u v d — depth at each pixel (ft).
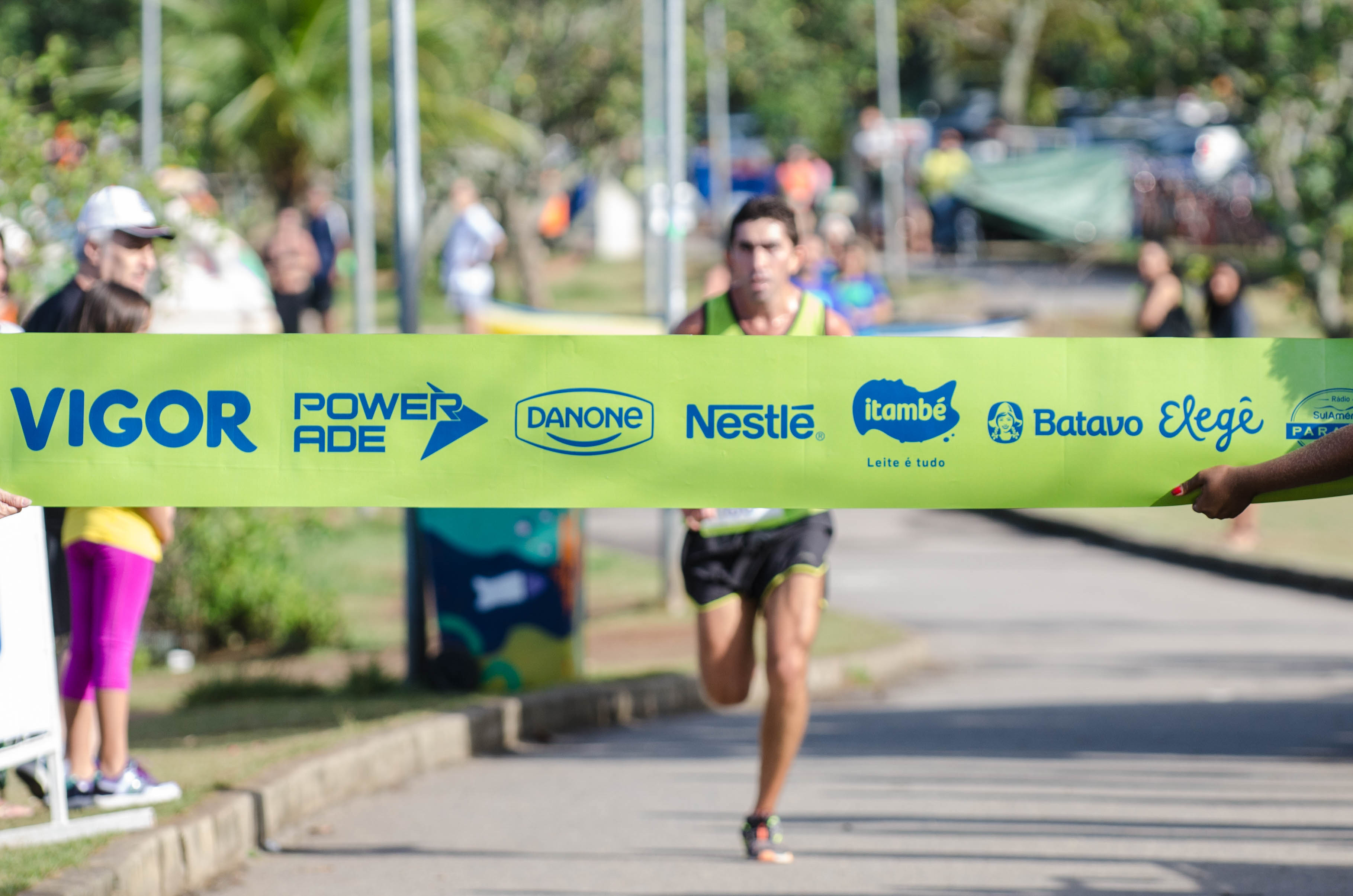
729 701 44.57
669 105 90.79
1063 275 260.01
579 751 59.11
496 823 47.67
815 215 295.89
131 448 34.65
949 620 90.68
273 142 185.78
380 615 88.63
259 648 81.61
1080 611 92.99
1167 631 86.22
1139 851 43.45
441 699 62.49
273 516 86.22
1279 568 101.76
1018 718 63.98
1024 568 109.40
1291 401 34.50
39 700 39.40
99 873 36.22
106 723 43.27
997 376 34.68
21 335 34.42
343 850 44.60
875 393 34.76
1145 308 108.06
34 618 39.50
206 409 34.60
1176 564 110.83
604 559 107.04
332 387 34.55
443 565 66.23
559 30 228.84
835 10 285.23
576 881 41.57
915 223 295.48
